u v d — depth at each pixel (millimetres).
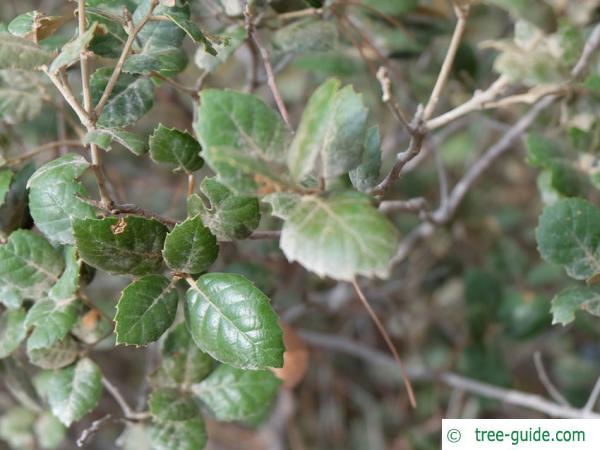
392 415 535
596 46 278
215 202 230
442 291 514
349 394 549
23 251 257
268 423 517
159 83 263
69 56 210
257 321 219
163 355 273
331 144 208
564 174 306
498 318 442
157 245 231
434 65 406
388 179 246
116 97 253
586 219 270
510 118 506
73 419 266
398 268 531
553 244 269
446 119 251
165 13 234
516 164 550
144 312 222
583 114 310
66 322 250
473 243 511
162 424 272
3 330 301
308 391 543
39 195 236
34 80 292
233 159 187
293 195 202
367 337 538
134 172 489
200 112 198
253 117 201
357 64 399
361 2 349
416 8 365
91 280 268
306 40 295
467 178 388
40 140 369
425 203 325
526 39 271
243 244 362
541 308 435
